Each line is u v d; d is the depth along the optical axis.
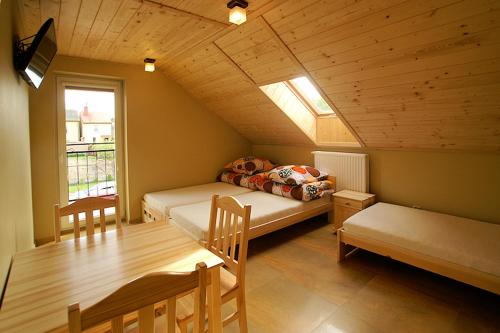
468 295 2.21
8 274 1.38
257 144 5.15
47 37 1.88
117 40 2.87
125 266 1.38
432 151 3.01
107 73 3.62
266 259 2.83
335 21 2.09
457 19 1.74
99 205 1.89
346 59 2.39
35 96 3.23
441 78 2.15
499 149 2.55
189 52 3.20
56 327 0.97
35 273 1.32
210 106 4.46
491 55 1.83
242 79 3.35
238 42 2.75
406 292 2.27
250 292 2.29
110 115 3.90
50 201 3.40
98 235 1.76
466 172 2.81
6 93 1.55
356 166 3.57
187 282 0.95
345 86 2.70
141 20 2.42
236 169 4.59
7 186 1.48
